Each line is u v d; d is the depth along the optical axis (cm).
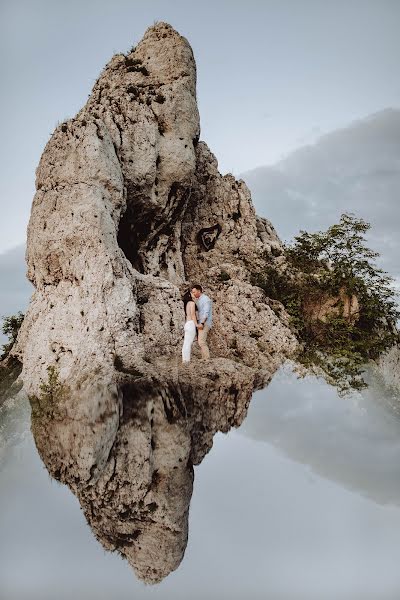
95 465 846
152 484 753
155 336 1703
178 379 1453
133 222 2003
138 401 1292
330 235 2056
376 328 1986
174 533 599
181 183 2031
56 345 1596
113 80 2105
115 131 1877
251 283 2109
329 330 1909
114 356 1512
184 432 1009
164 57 2086
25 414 1367
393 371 1911
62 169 1736
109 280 1571
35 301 1734
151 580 494
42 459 901
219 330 1872
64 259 1655
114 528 623
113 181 1734
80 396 1401
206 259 2270
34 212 1747
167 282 1827
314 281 2025
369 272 2006
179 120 2027
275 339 1838
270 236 2448
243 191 2362
